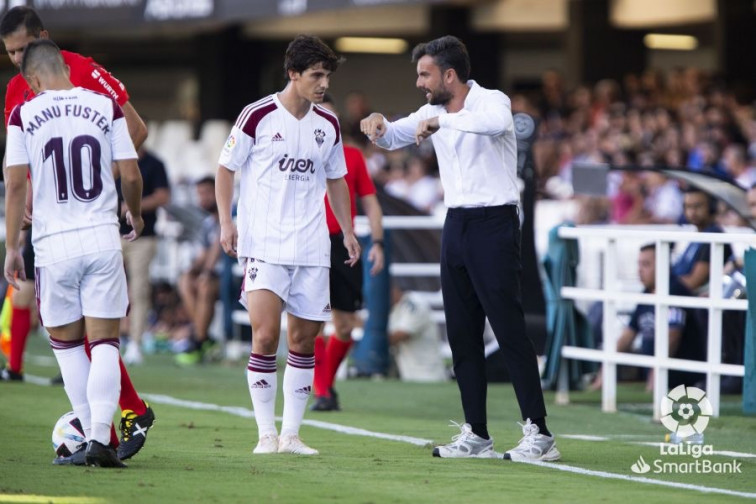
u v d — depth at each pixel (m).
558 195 53.22
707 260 34.72
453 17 78.38
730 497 19.53
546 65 88.19
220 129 74.88
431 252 46.34
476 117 21.98
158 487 19.31
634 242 40.72
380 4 53.19
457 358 23.61
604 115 55.69
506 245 22.80
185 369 44.25
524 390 23.06
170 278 58.09
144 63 97.88
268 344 23.08
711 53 77.75
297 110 22.73
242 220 22.92
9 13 22.66
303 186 22.86
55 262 20.52
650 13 70.56
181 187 66.00
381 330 41.22
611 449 25.11
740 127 51.53
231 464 21.89
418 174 59.59
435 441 25.97
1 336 39.09
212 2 59.50
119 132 20.83
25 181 20.62
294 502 18.34
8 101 23.83
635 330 37.06
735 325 33.78
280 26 85.69
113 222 20.81
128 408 21.80
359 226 41.12
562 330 33.91
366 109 67.25
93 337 20.81
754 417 30.38
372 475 21.02
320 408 32.06
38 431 26.12
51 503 18.00
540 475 21.41
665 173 34.25
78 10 64.31
